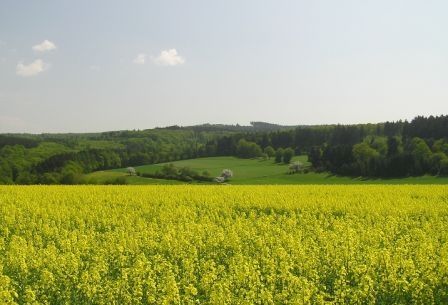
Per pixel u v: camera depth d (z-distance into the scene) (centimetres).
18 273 1316
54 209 2705
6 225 2306
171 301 1040
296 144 12150
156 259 1396
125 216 2436
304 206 2856
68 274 1257
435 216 2512
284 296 1058
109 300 1119
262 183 7225
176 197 3375
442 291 1209
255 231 1930
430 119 9738
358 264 1355
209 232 1889
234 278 1167
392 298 1166
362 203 2958
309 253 1443
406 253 1463
